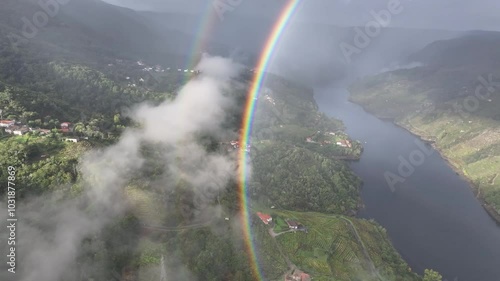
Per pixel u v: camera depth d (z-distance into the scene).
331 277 146.75
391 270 157.38
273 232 167.75
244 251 150.62
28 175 160.12
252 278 140.00
